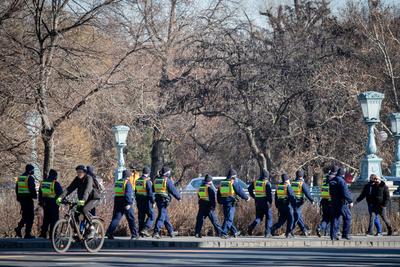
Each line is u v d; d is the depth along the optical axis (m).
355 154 113.25
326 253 54.12
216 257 50.50
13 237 68.31
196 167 137.25
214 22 117.62
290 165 109.38
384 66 119.12
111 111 77.62
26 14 77.31
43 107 75.44
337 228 64.56
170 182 65.88
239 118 115.38
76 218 54.19
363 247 62.56
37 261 47.81
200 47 116.06
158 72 112.31
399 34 127.06
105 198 73.69
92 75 75.88
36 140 85.88
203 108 118.81
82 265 45.19
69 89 76.62
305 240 64.44
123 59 77.44
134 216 65.56
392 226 73.62
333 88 112.12
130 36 82.31
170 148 136.75
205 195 66.12
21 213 65.56
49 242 61.34
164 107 112.94
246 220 72.06
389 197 71.50
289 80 114.38
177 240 63.53
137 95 80.38
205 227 71.88
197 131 134.12
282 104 113.12
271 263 46.22
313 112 113.19
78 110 76.69
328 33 120.44
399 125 84.81
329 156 112.31
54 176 63.69
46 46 75.31
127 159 139.50
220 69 116.00
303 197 67.81
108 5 77.12
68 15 77.44
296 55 115.81
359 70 118.00
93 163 117.50
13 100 74.31
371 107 77.12
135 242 62.47
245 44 115.69
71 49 76.25
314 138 112.25
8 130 81.12
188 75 115.31
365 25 121.50
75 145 105.38
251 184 68.56
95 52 77.56
